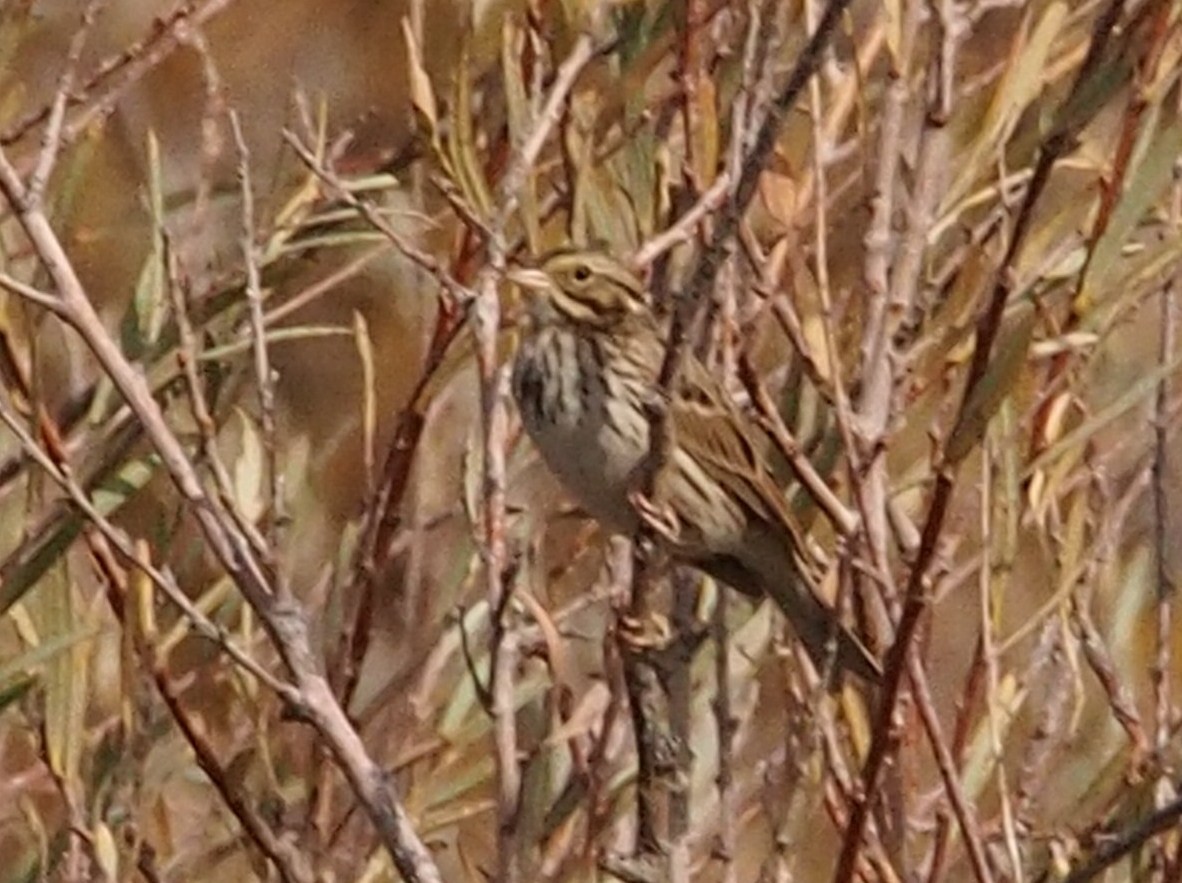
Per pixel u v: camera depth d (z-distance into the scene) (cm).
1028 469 1008
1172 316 1098
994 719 1006
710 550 1144
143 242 1384
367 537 1138
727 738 1050
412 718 1169
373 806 924
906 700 1059
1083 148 1148
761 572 1145
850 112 1176
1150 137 1001
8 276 991
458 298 1091
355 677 1123
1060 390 1048
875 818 1011
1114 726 1154
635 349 1162
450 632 1160
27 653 1018
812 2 1061
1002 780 998
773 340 1230
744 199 959
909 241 1052
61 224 1180
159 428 924
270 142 1662
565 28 1145
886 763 980
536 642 1170
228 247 1326
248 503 1127
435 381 1166
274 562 935
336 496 1526
